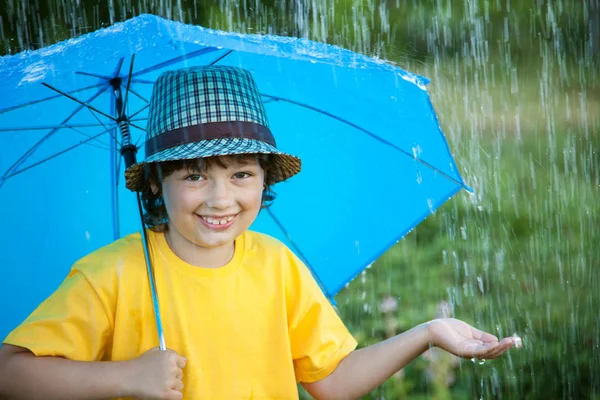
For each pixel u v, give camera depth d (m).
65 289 2.71
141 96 3.15
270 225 3.27
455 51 10.05
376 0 9.72
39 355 2.61
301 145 3.22
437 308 5.53
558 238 6.62
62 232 3.20
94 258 2.77
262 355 2.85
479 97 9.41
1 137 3.06
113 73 3.01
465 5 10.23
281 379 2.86
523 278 6.02
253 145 2.69
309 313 2.95
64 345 2.64
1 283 3.16
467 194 7.15
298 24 9.01
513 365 4.97
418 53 9.90
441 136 3.07
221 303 2.80
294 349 2.95
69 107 3.08
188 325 2.76
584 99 9.66
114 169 3.21
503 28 10.41
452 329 2.85
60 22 7.95
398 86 2.96
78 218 3.21
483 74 9.90
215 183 2.69
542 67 10.22
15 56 2.68
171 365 2.58
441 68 9.84
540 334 5.32
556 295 5.78
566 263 6.25
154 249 2.81
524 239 6.57
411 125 3.07
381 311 5.48
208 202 2.69
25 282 3.18
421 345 2.87
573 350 5.16
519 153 8.23
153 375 2.56
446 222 6.72
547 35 10.59
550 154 8.26
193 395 2.74
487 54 10.17
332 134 3.20
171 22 2.42
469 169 7.77
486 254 6.30
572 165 8.03
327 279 3.29
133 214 3.27
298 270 2.96
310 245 3.30
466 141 8.42
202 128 2.68
